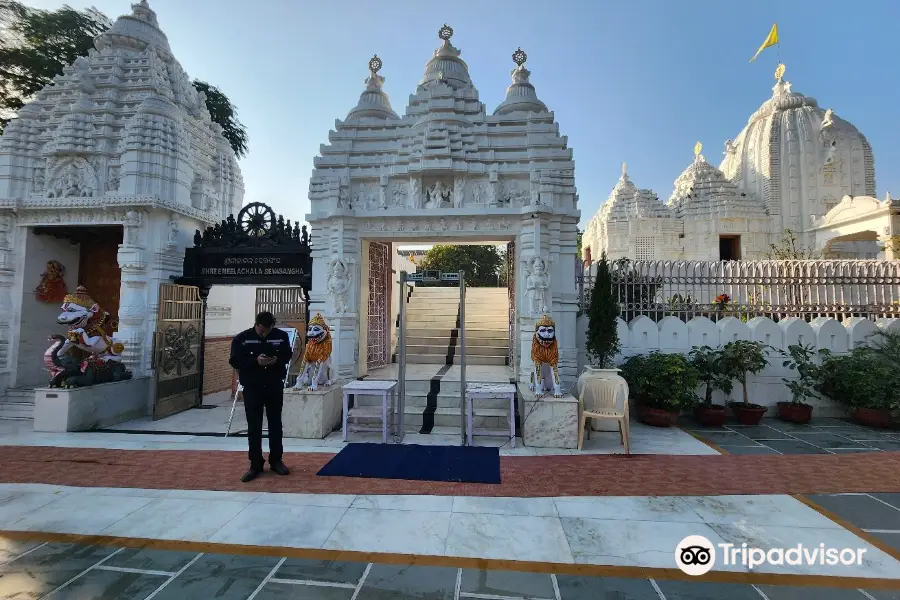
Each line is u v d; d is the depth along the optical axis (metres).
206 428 7.56
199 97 10.98
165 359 8.49
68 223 8.94
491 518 3.92
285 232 9.01
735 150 26.78
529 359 7.37
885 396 6.95
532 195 7.81
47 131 9.20
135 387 8.30
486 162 8.22
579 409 6.30
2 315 8.79
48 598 2.77
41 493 4.48
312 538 3.55
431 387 7.92
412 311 13.52
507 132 8.34
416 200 8.12
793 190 22.75
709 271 8.81
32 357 9.16
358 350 8.15
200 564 3.17
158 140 8.92
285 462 5.44
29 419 7.97
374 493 4.48
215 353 11.30
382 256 9.78
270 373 5.04
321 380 7.04
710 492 4.50
